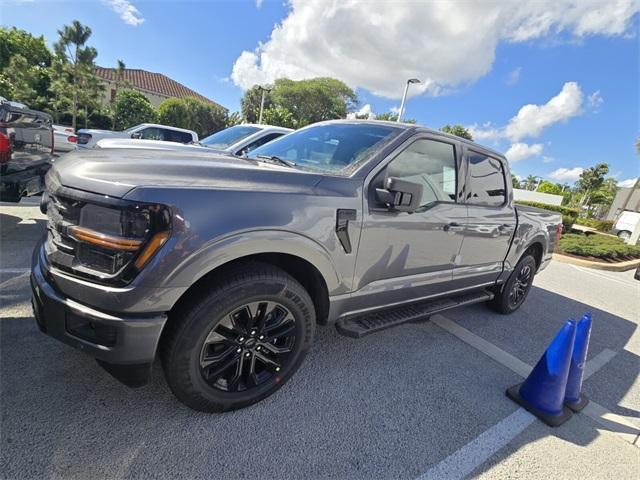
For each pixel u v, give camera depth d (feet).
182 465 5.62
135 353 5.44
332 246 7.11
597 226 89.25
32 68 96.27
